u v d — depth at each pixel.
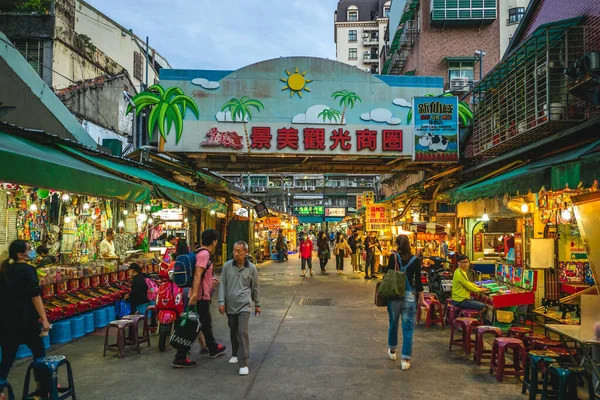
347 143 12.96
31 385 4.98
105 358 6.14
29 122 10.79
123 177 8.20
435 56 22.11
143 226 12.46
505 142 9.05
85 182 5.96
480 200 9.66
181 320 5.73
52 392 4.11
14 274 4.49
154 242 14.89
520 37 11.05
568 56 8.09
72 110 15.04
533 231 8.23
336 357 6.25
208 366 5.82
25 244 4.69
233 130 12.85
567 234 8.01
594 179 4.99
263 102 12.97
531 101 8.84
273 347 6.77
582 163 5.19
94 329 7.78
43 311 4.58
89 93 16.28
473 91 11.89
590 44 7.78
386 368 5.77
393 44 27.72
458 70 21.86
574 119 7.35
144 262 10.33
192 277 6.26
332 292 12.80
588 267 7.75
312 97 13.03
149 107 14.20
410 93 13.19
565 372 4.28
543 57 8.31
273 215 27.73
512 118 9.70
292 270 20.00
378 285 6.18
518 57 9.02
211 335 6.25
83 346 6.75
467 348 6.36
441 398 4.77
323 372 5.59
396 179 24.91
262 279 16.25
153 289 7.69
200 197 11.38
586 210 4.84
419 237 14.91
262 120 12.92
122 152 15.39
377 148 12.98
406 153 13.02
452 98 12.67
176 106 12.84
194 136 12.78
